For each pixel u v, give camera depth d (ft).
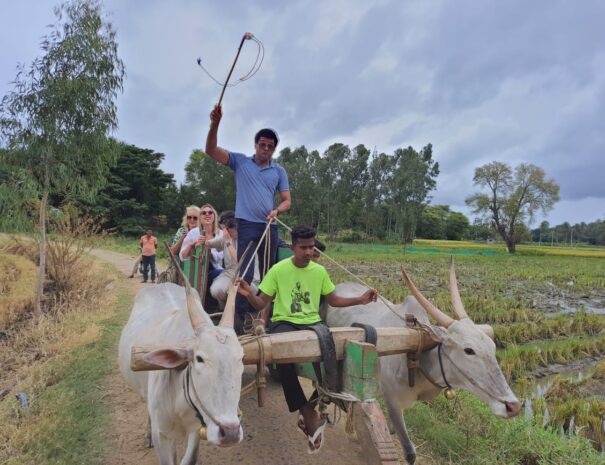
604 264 123.03
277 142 16.14
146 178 151.94
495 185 202.59
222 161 15.81
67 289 39.09
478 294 54.60
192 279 16.15
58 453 13.57
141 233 143.54
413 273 76.69
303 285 12.47
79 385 18.71
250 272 15.64
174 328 10.96
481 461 13.67
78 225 43.80
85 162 31.50
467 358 10.64
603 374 26.50
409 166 207.10
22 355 23.24
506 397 10.00
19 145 29.40
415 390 12.42
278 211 15.74
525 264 115.55
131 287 44.68
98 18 30.12
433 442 14.87
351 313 15.52
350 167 198.80
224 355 8.14
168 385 9.67
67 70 29.66
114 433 15.06
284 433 15.38
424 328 11.32
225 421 7.62
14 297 34.83
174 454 10.80
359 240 206.08
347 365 9.85
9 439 13.92
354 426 9.49
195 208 21.26
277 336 9.91
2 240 54.24
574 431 19.15
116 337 26.08
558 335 36.50
